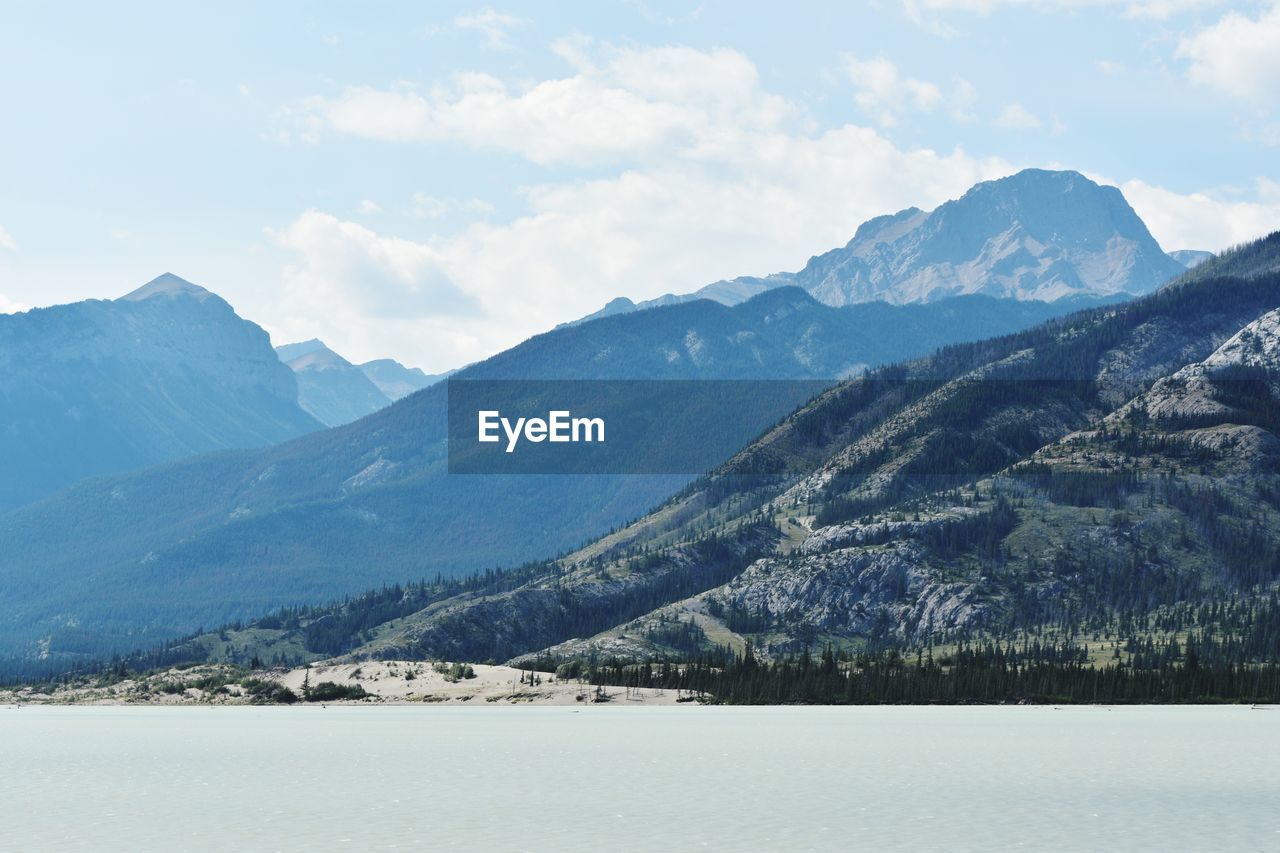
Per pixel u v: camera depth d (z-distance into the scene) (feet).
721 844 540.93
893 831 570.87
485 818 609.01
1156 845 539.29
